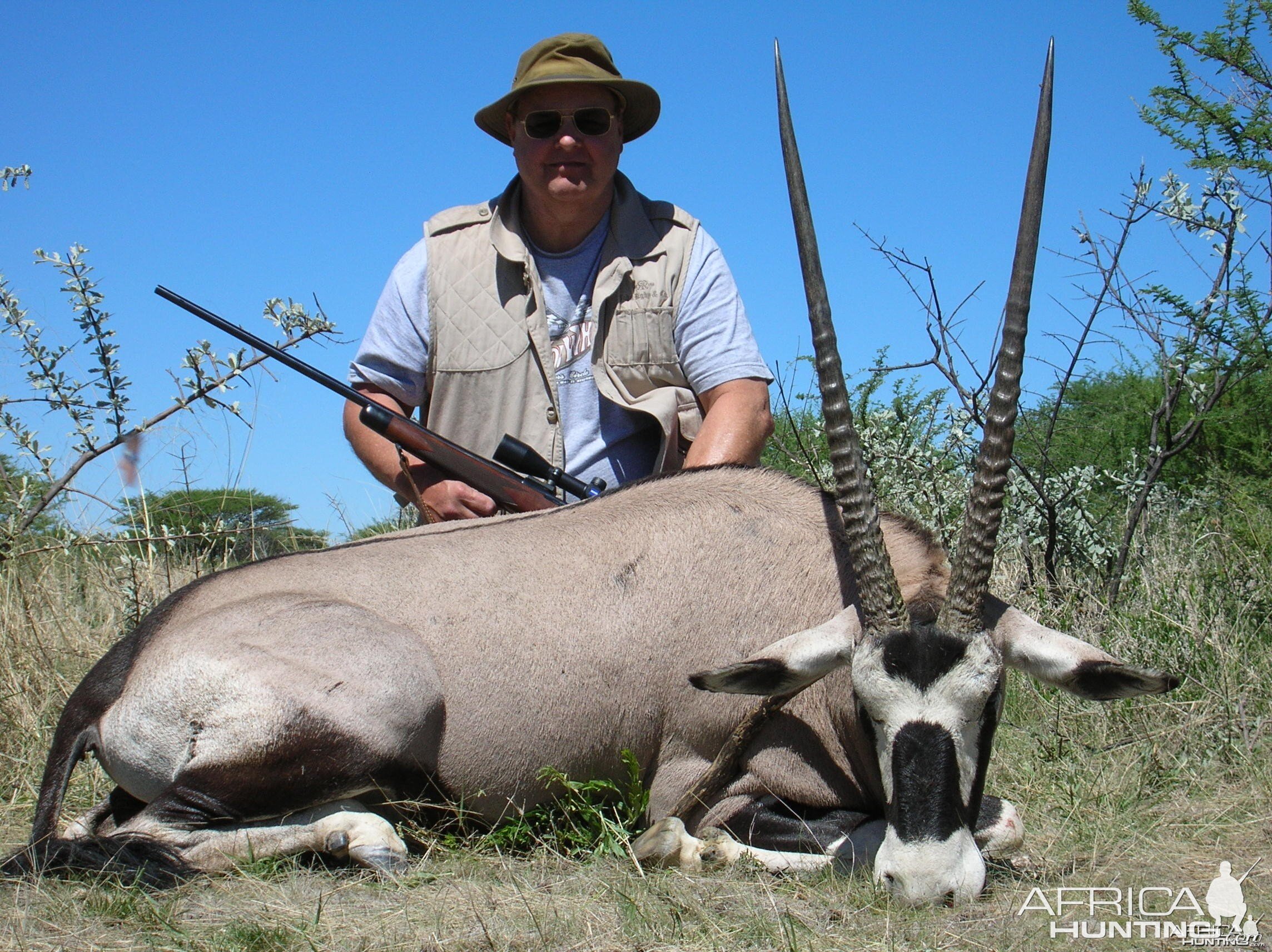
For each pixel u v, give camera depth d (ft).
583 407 17.19
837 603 13.04
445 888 11.16
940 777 10.58
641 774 13.43
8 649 17.46
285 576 13.37
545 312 17.17
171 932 10.11
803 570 13.25
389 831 11.96
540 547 13.60
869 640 11.26
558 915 10.35
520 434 17.11
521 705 12.99
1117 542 22.21
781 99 12.57
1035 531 22.08
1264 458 25.89
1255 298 20.98
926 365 21.83
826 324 11.76
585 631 13.15
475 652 12.99
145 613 19.40
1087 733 15.70
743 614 13.17
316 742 12.13
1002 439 11.19
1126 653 17.38
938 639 10.98
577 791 13.12
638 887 10.98
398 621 12.99
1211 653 16.92
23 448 18.28
